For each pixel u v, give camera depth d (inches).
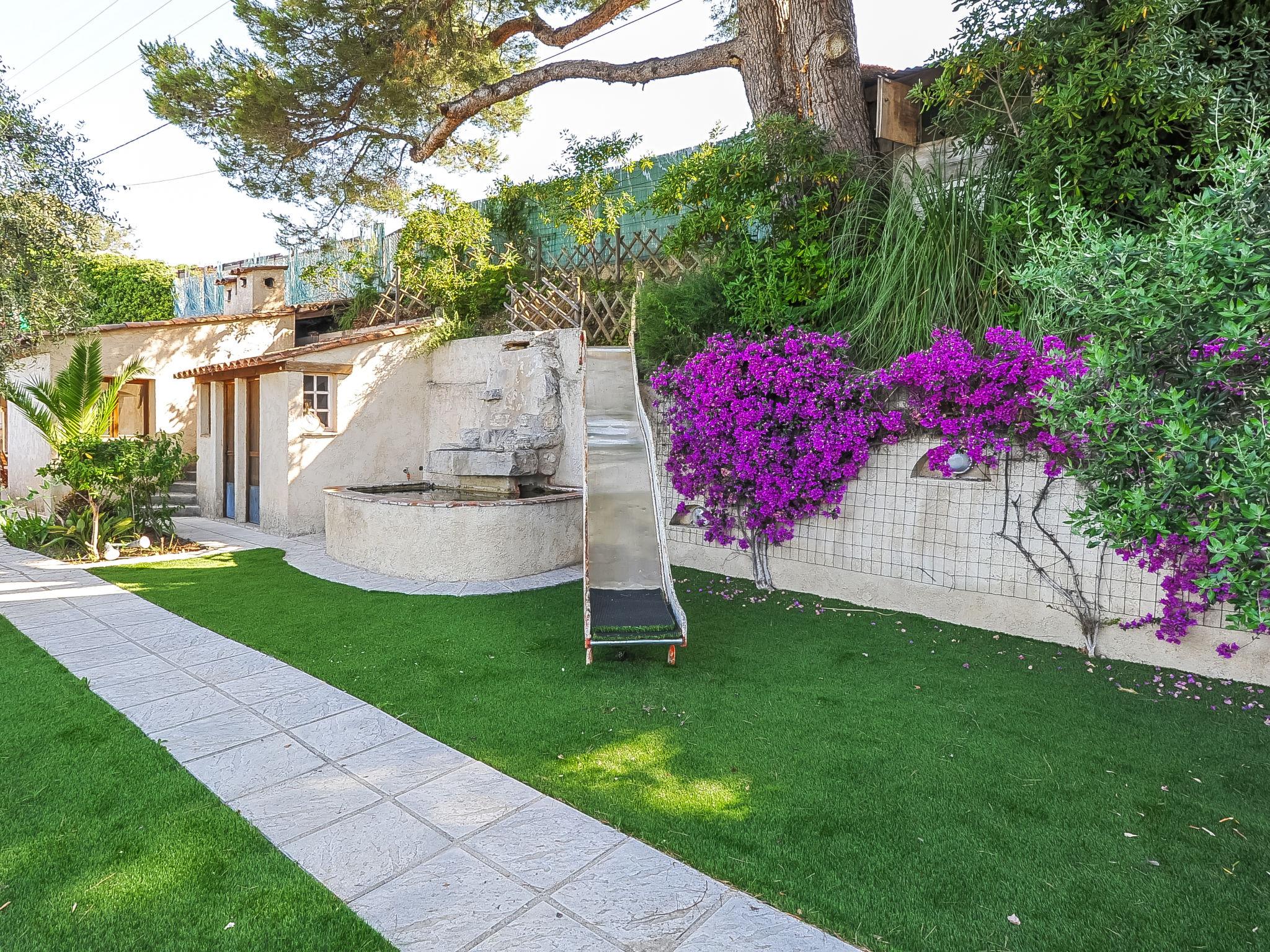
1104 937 94.5
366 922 96.3
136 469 364.2
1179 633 193.2
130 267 733.3
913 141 328.2
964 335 247.1
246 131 457.7
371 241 588.4
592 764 143.4
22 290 283.1
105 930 94.3
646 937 94.2
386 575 316.5
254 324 557.0
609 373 373.7
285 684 185.6
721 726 161.6
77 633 229.6
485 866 109.4
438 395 464.8
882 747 150.9
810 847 114.7
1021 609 227.6
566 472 386.9
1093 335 140.3
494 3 470.0
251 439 458.0
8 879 104.6
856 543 267.4
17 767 139.1
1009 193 249.0
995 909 100.0
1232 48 209.8
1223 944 93.0
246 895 101.6
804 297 290.5
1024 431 218.2
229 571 323.3
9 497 512.4
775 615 253.3
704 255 358.6
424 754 147.6
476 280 489.7
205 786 132.8
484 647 216.8
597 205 475.8
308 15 429.4
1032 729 159.9
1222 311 111.0
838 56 327.9
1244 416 125.3
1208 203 124.4
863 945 93.2
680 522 333.1
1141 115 212.1
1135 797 130.6
